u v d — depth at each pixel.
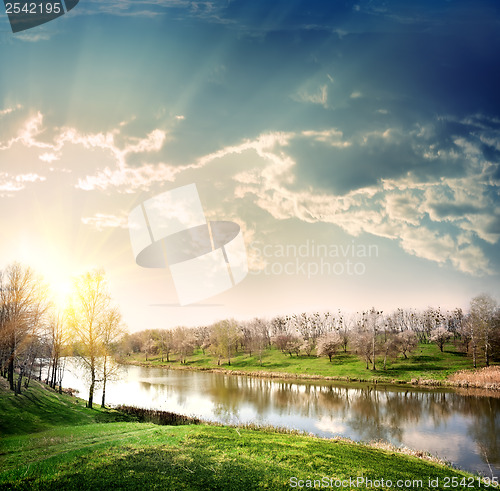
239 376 100.38
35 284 42.56
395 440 35.72
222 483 17.00
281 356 134.12
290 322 178.88
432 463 24.55
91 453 20.14
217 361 137.25
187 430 27.77
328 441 28.14
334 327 170.12
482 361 90.38
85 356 43.72
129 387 75.88
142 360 162.62
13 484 15.58
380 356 107.62
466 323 97.38
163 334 163.88
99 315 44.38
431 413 48.31
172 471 17.95
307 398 61.97
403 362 98.62
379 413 48.66
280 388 74.75
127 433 26.38
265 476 18.22
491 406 52.19
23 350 43.53
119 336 45.06
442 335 110.12
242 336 148.38
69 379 82.81
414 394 63.81
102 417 36.84
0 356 43.12
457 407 51.97
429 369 87.75
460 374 79.12
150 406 52.78
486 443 34.44
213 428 29.23
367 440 35.38
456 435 37.44
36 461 18.67
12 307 40.31
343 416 46.91
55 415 33.12
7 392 36.25
